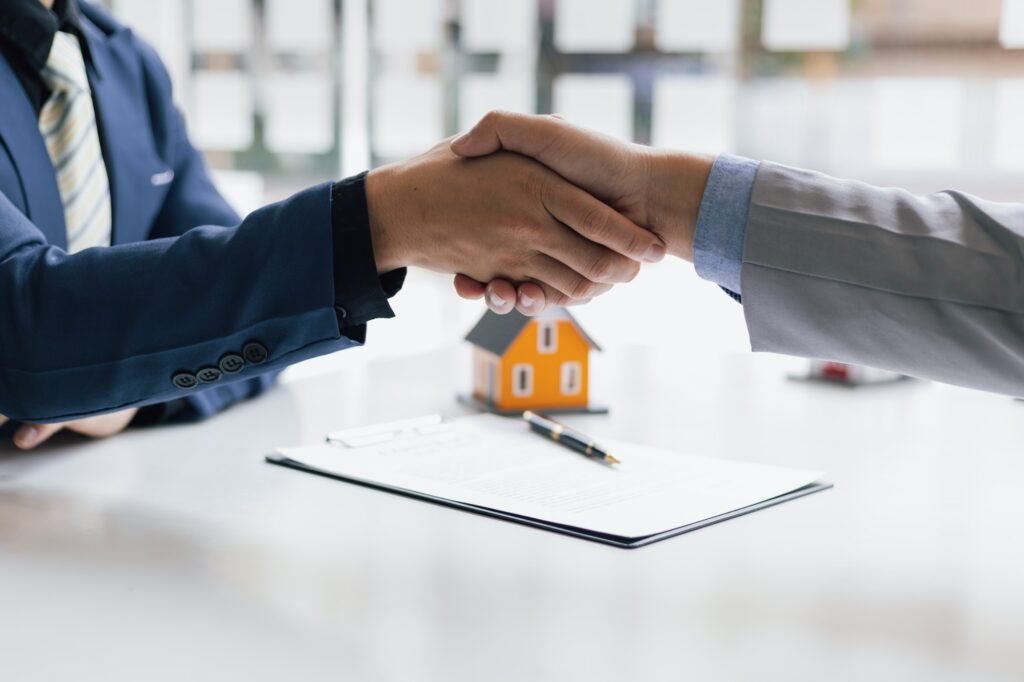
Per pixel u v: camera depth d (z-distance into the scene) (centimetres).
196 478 81
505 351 103
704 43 244
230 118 283
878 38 230
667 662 49
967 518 73
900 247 72
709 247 80
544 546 66
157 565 62
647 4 247
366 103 275
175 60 283
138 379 78
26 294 79
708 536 68
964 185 230
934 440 96
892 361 74
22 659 49
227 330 77
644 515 71
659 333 235
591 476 80
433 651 50
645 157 83
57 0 109
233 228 79
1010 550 67
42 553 64
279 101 280
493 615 54
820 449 92
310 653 49
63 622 53
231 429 97
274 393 114
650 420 103
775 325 77
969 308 70
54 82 107
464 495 75
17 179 98
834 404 111
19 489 78
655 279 276
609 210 82
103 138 113
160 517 71
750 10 239
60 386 79
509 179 82
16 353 79
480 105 266
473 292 88
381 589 58
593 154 81
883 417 105
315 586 58
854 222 74
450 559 63
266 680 46
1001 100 225
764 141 243
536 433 95
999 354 70
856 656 50
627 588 59
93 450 90
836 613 56
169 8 281
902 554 65
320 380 122
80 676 47
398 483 78
